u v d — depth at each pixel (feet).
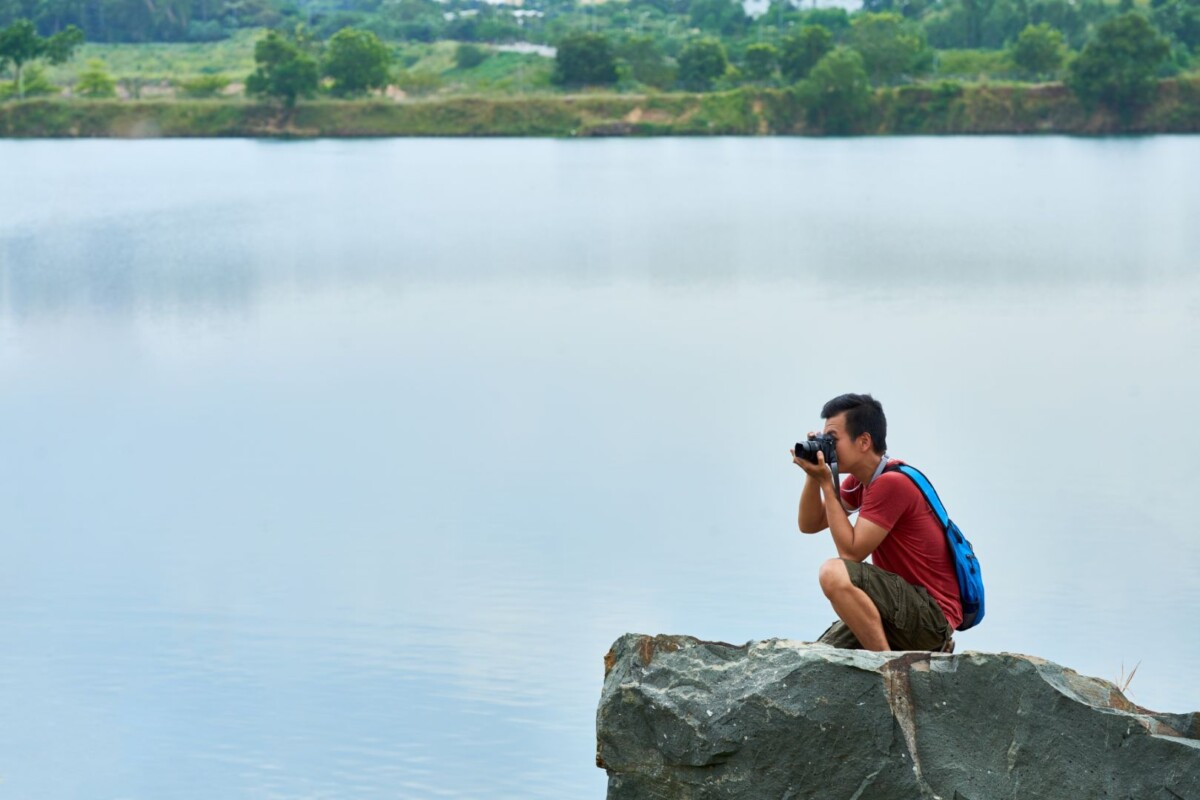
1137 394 62.28
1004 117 388.16
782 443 54.13
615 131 388.37
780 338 79.71
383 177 242.99
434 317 91.04
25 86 437.17
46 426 59.36
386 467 51.19
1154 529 41.37
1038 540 40.60
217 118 403.75
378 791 26.55
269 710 29.76
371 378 69.31
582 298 99.40
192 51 636.07
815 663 17.29
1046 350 74.64
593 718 29.43
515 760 27.63
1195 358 71.67
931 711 17.34
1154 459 50.11
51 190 217.77
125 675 31.94
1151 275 108.47
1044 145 332.19
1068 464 49.55
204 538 42.45
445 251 132.77
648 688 17.92
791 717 17.17
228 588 37.68
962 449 52.29
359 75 434.71
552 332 83.61
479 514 44.62
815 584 37.17
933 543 19.20
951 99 390.83
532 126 395.75
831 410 19.88
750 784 17.35
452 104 402.31
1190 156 287.28
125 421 60.18
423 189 215.72
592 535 41.96
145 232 155.02
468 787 26.71
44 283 112.78
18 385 68.90
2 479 50.42
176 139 394.32
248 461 52.70
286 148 344.49
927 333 81.00
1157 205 176.24
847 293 99.86
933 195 195.42
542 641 33.40
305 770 27.09
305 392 66.03
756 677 17.60
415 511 45.06
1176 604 34.88
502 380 68.08
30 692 30.91
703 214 169.48
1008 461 50.16
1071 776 16.85
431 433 56.70
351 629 34.40
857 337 79.77
